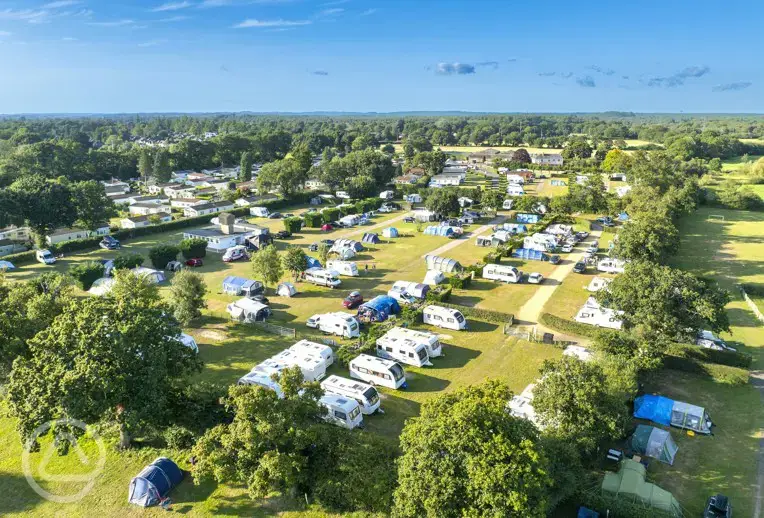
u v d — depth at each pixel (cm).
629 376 3014
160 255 6569
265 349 4166
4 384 3091
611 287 3781
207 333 4488
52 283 4400
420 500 1983
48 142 15538
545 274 6244
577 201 9850
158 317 2923
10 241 7856
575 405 2539
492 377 3703
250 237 7619
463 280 5678
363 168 13112
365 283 5953
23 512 2391
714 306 3416
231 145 19525
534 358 4003
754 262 6788
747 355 3816
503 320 4681
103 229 8606
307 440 2358
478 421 2061
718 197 11150
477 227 9056
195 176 16000
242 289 5403
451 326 4569
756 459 2770
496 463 1919
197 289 4647
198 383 3212
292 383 2506
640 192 9188
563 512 2347
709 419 3080
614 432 2545
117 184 14288
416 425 2172
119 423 2680
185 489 2527
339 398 3088
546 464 2038
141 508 2408
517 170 16450
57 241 7931
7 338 3098
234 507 2402
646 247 5509
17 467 2720
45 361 2597
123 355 2586
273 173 11838
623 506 2267
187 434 2788
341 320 4391
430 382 3650
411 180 14775
